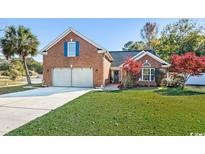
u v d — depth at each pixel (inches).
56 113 380.5
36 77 1964.8
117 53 1218.6
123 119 340.8
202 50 1446.9
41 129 291.0
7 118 347.9
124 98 544.7
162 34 1788.9
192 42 1526.8
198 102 512.1
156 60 946.7
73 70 956.0
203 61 765.3
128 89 805.9
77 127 300.4
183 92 688.4
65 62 964.6
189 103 493.7
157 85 933.2
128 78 915.4
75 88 880.9
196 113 394.6
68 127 300.4
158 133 284.2
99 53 922.7
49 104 478.9
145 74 954.1
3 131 283.1
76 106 444.1
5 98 578.2
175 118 353.4
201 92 693.3
